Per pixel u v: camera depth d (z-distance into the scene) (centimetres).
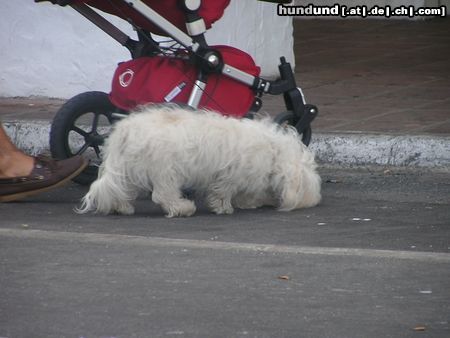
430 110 1722
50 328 860
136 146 1165
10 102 1881
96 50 1872
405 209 1275
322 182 1438
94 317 884
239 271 1007
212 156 1176
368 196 1350
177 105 1253
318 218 1223
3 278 989
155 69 1282
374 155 1521
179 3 1262
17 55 1914
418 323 868
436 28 2694
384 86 1950
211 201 1230
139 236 1134
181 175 1184
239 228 1170
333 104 1784
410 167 1510
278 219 1215
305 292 946
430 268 1018
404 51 2356
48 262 1040
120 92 1293
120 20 1823
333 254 1066
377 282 974
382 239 1127
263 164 1207
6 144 1288
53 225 1188
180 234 1142
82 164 1303
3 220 1215
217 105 1288
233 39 1983
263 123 1239
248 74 1298
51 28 1891
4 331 854
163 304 914
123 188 1197
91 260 1045
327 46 2444
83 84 1891
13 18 1903
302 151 1262
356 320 875
